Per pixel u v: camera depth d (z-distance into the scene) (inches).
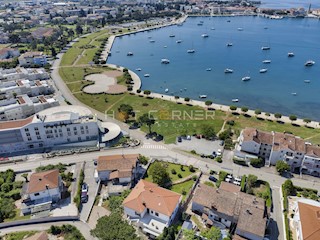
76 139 6269.7
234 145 6053.2
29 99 7736.2
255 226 3727.9
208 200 4207.7
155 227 3941.9
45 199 4478.3
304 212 3944.4
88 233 3946.9
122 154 5787.4
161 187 4633.4
